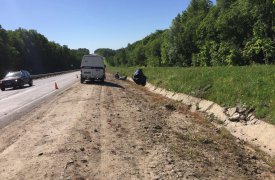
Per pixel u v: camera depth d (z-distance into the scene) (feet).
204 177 26.63
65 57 621.72
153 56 439.22
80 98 73.15
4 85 121.70
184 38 312.91
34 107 62.90
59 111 54.85
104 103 64.28
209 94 70.85
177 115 60.54
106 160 28.50
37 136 36.70
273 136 43.45
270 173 32.37
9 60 310.04
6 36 345.92
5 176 24.72
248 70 72.84
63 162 27.37
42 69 471.62
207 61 255.50
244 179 28.94
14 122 47.29
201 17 306.96
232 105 58.75
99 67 131.85
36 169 25.95
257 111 51.29
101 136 36.73
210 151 36.52
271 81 57.36
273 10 181.68
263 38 183.32
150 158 29.60
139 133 39.17
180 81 96.22
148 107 65.26
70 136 35.83
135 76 138.72
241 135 48.62
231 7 229.66
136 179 24.59
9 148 32.24
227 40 224.53
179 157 30.94
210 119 59.11
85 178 24.38
